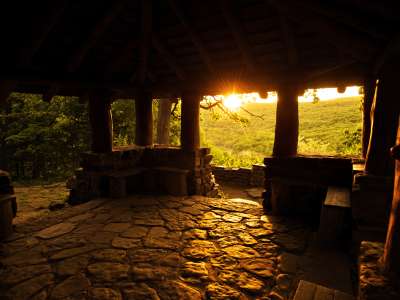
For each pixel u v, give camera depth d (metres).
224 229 4.42
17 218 6.02
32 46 4.12
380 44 3.19
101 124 6.33
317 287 2.43
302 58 4.84
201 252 3.58
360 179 3.32
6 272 3.04
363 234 3.33
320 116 39.19
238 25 4.40
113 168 6.50
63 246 3.74
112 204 5.84
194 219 4.91
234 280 2.91
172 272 3.07
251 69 5.32
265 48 4.88
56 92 5.89
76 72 5.51
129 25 5.05
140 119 7.26
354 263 3.28
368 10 2.63
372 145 3.40
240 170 10.51
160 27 5.14
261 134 32.69
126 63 6.16
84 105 12.54
